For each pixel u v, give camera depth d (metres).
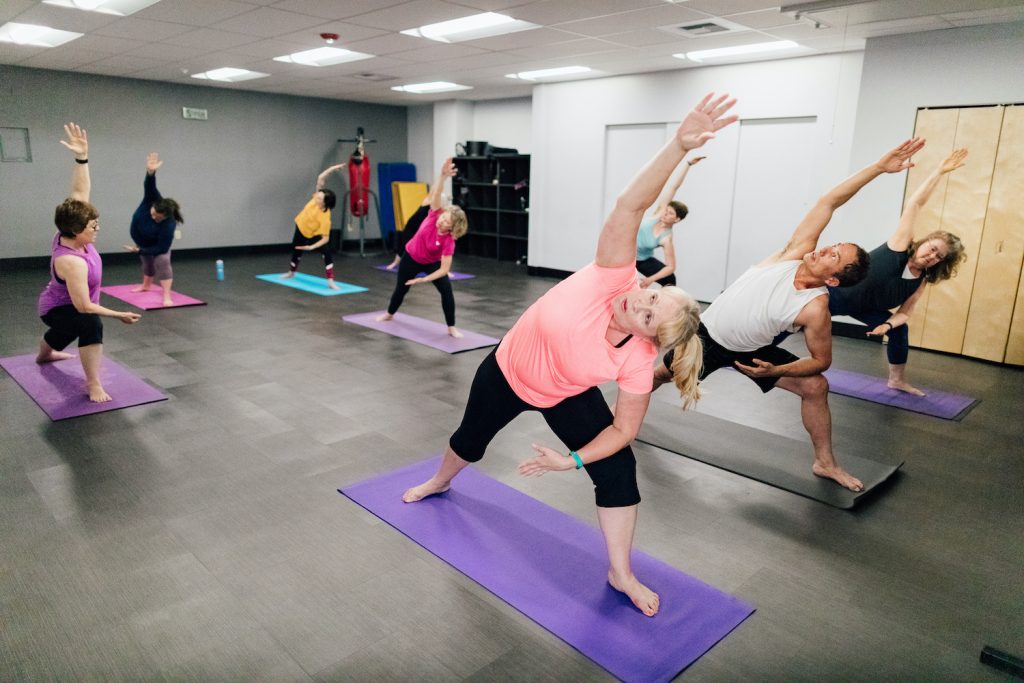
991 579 2.20
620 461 1.91
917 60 5.09
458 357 4.75
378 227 11.66
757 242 6.78
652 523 2.51
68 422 3.33
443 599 2.01
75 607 1.92
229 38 5.74
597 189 7.99
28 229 8.20
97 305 3.36
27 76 7.89
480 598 2.02
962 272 5.10
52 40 6.11
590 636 1.85
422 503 2.57
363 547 2.28
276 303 6.55
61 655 1.73
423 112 11.28
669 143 1.51
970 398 4.12
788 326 2.62
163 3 4.54
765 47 5.75
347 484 2.74
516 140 10.10
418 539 2.32
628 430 1.80
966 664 1.79
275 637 1.82
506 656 1.77
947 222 5.13
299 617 1.91
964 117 4.92
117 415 3.46
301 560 2.19
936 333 5.31
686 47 5.77
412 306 6.57
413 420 3.50
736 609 1.99
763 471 2.94
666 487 2.81
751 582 2.15
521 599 2.00
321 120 10.60
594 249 8.18
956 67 4.93
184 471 2.83
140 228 5.93
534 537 2.35
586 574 2.14
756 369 2.75
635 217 1.60
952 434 3.52
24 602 1.94
